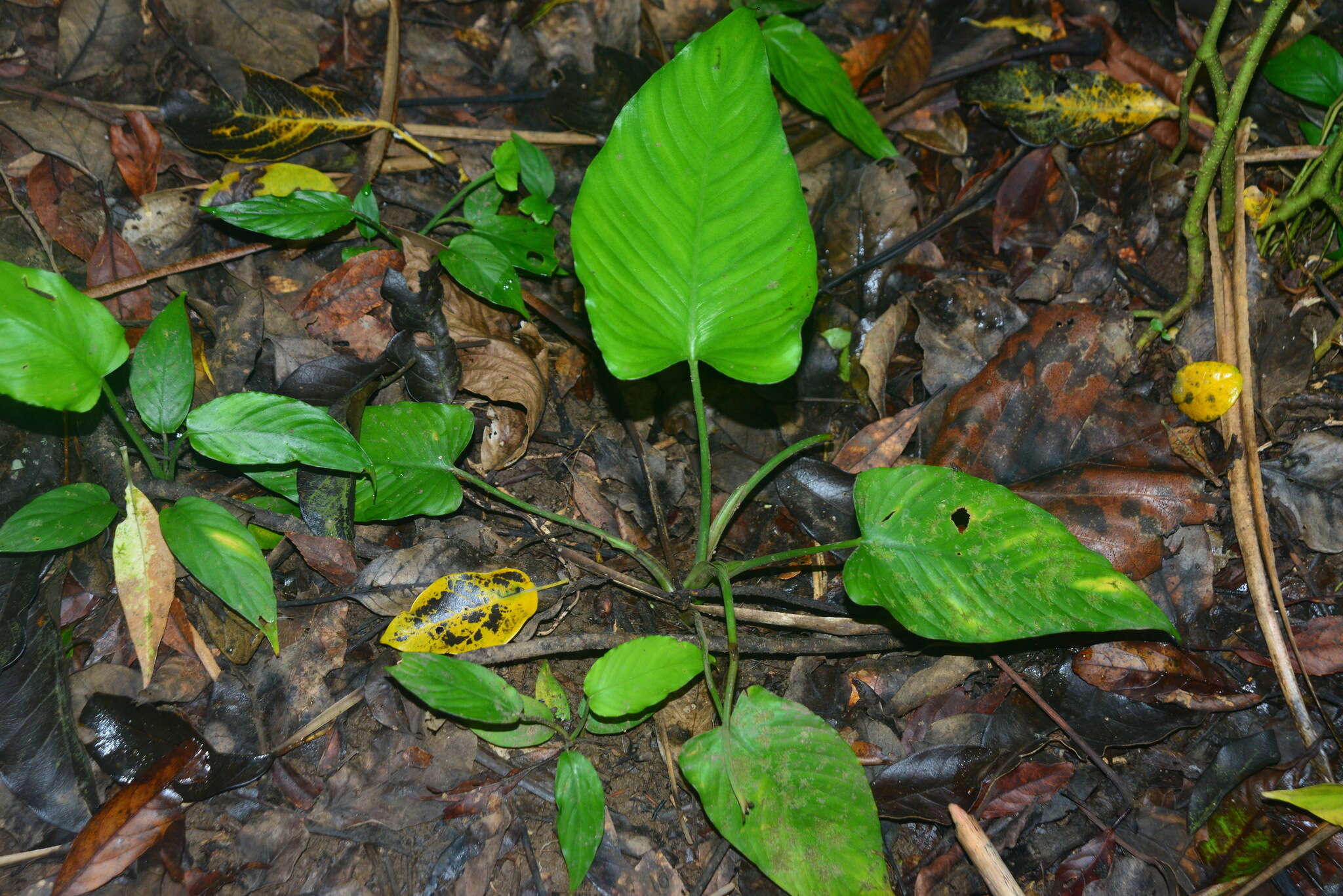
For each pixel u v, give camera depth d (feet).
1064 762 2.20
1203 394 2.38
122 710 2.04
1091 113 2.76
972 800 2.12
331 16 2.80
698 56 1.99
